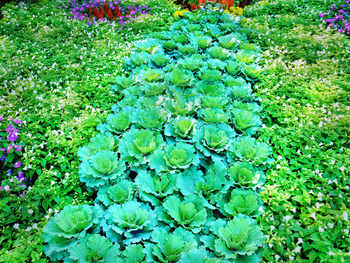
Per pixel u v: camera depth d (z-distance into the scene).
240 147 3.81
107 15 8.50
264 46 6.79
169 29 7.90
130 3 9.39
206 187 3.32
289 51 6.38
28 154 3.73
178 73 5.28
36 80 5.28
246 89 4.96
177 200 3.12
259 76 5.46
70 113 4.63
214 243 2.80
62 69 5.93
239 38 6.88
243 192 3.22
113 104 4.97
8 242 2.91
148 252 2.65
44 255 2.78
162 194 3.23
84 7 9.11
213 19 7.84
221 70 5.79
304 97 4.99
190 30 7.46
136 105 4.65
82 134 4.25
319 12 8.07
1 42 6.46
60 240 2.76
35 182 3.52
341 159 3.66
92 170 3.39
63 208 3.13
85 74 5.77
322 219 2.95
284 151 3.91
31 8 8.69
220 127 4.18
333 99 4.80
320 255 2.64
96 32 7.57
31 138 3.94
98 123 4.50
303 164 3.79
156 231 2.82
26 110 4.32
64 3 9.38
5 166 3.77
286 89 5.08
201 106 4.70
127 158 3.68
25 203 3.21
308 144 3.92
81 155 3.68
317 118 4.33
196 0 10.06
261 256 2.72
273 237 2.81
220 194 3.26
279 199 3.24
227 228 2.81
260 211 3.06
